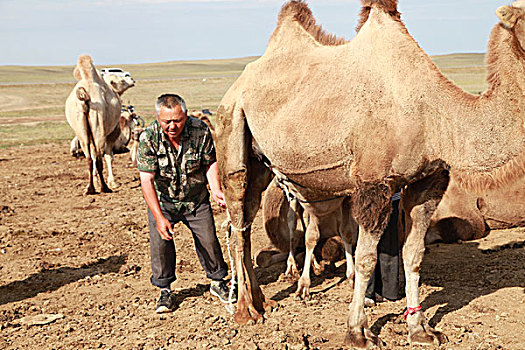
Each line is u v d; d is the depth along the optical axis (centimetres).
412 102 458
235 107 561
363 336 489
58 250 816
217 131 573
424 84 464
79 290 659
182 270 723
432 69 471
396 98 462
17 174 1502
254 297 578
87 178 1431
